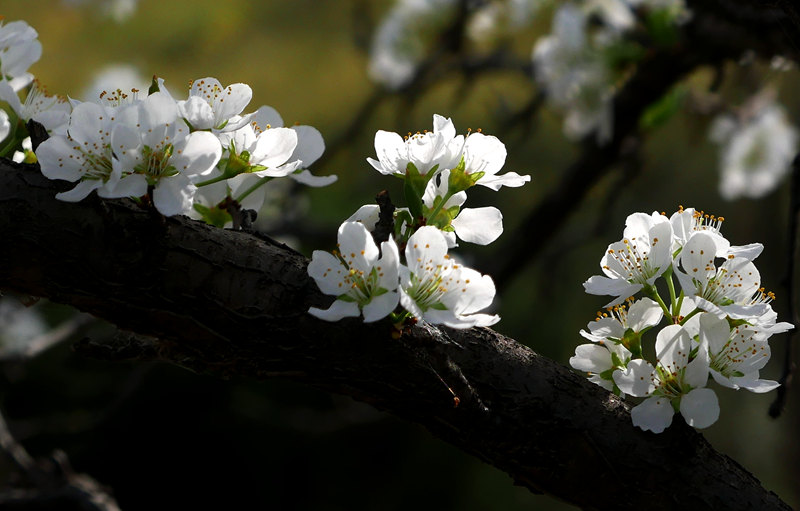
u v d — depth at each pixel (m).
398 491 4.45
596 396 1.33
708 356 1.32
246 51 6.26
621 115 2.01
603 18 1.99
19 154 1.35
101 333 2.31
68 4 2.81
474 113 4.67
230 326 1.31
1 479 2.01
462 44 2.54
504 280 2.34
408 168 1.32
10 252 1.30
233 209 1.34
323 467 4.35
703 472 1.33
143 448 4.11
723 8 1.58
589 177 2.21
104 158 1.30
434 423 1.33
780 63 1.66
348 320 1.31
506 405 1.32
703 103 2.22
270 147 1.33
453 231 1.33
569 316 4.75
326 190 3.98
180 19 5.98
